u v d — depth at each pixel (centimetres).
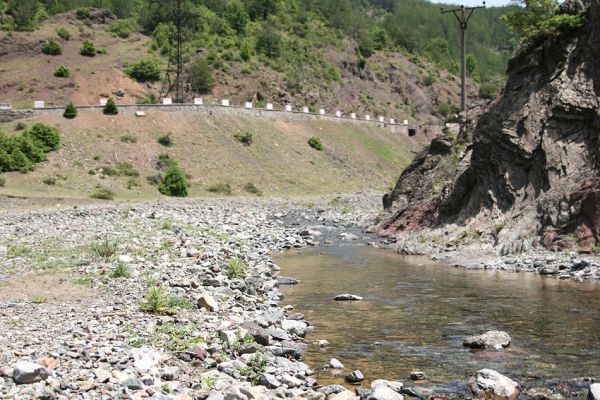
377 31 17100
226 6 14350
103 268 1994
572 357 1272
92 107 7338
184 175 6581
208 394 959
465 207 3266
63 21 12300
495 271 2430
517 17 3275
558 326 1522
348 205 6150
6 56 10569
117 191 5894
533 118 3011
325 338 1466
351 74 13938
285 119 9294
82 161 6319
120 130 7125
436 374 1191
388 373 1200
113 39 11956
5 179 5528
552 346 1354
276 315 1608
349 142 9462
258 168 7500
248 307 1689
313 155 8512
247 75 11312
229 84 11006
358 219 4856
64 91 9581
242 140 7938
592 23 3031
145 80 10525
